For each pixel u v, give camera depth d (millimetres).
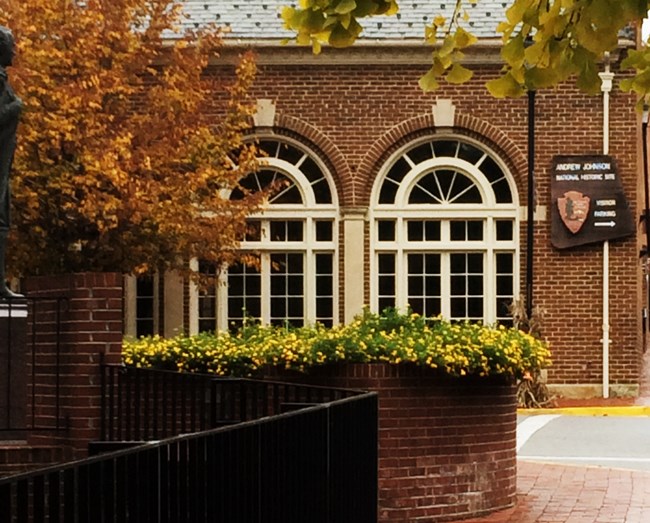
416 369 11914
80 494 4629
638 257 28984
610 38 6074
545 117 27375
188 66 24375
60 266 23438
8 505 4164
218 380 9883
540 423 22281
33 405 10539
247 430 6156
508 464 12703
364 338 11867
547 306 27312
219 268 25391
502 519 12195
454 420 12102
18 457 10523
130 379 10523
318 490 7301
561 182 27266
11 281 25438
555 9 6273
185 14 25125
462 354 11875
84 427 10625
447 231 27375
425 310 27391
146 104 25391
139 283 27141
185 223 23797
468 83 27391
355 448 8266
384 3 5859
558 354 27328
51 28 22969
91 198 22016
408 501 11867
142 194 22516
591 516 12453
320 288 27453
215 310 27312
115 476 4855
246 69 24750
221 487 5828
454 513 12094
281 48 27266
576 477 15328
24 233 23016
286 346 11672
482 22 27469
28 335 11023
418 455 11914
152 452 5164
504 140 27281
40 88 21922
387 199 27484
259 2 27906
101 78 23000
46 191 22469
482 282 27375
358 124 27438
